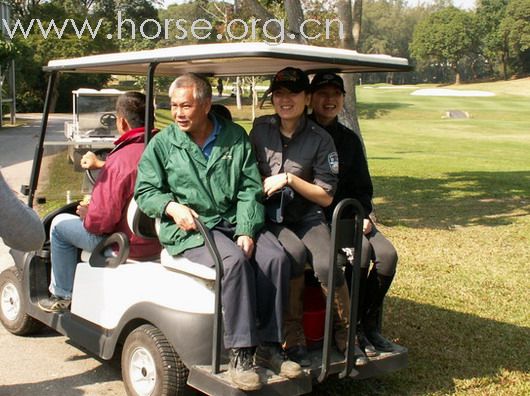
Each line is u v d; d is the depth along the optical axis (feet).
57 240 12.93
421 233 27.86
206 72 13.20
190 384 10.09
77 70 13.26
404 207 34.91
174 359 10.50
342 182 12.16
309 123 11.05
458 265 22.43
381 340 11.75
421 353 14.32
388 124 122.93
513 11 317.22
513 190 41.93
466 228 29.40
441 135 97.40
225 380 9.70
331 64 11.51
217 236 10.18
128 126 12.46
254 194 10.48
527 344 15.08
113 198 11.62
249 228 10.19
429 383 12.80
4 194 8.55
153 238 11.58
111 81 32.09
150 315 10.62
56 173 14.82
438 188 42.16
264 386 9.80
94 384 12.51
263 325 10.18
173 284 10.48
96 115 25.00
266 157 10.97
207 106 10.41
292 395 10.07
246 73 13.15
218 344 9.77
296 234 10.93
